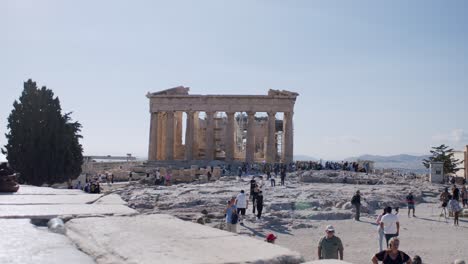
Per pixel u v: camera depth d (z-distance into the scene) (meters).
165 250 5.65
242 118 130.75
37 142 66.56
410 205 37.31
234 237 6.51
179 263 4.98
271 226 30.58
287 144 100.25
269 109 101.38
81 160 72.56
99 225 7.36
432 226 32.19
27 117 67.31
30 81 69.75
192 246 5.89
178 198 40.44
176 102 104.12
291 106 101.06
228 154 100.94
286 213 34.94
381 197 45.81
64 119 70.62
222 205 36.66
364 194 47.56
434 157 115.94
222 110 102.62
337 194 47.31
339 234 28.50
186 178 73.56
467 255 23.02
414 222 34.09
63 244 6.37
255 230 28.98
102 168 98.94
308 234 28.20
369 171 87.88
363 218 35.06
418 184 63.78
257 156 128.62
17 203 10.09
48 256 5.68
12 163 66.56
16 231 7.02
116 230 6.97
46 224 8.04
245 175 77.88
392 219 20.59
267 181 64.38
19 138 66.75
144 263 5.01
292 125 101.12
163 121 111.75
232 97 102.19
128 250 5.66
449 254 23.23
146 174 77.50
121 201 10.69
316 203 40.22
